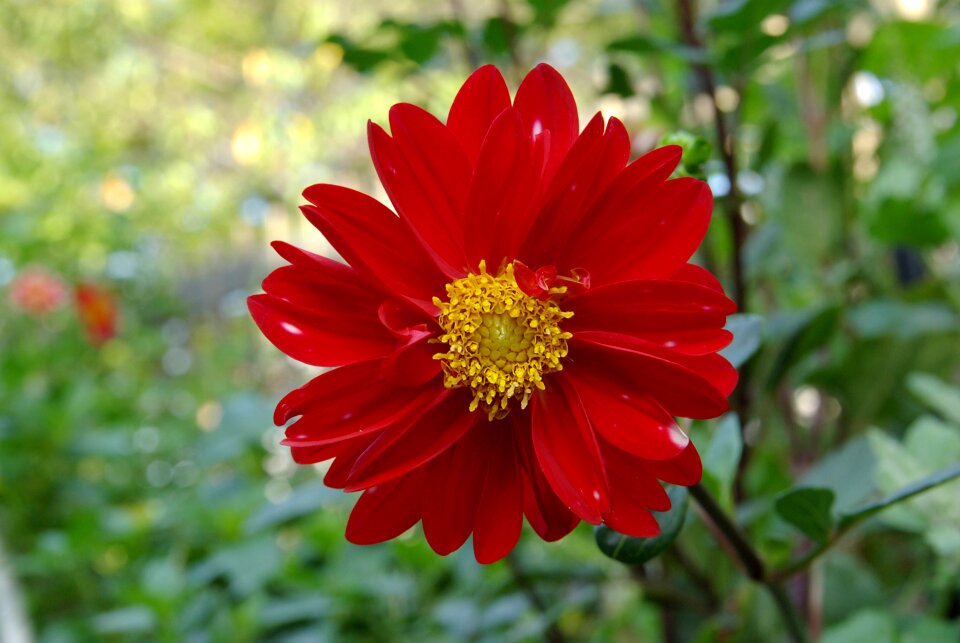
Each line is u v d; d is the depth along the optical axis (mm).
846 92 562
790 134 555
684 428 323
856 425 449
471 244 286
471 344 284
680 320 272
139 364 1388
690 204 277
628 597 464
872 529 405
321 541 615
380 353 282
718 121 413
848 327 500
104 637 606
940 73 514
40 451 795
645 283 270
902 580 466
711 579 437
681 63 496
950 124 560
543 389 286
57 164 1410
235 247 1655
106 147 1461
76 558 661
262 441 681
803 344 400
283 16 1437
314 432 275
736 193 410
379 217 283
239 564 564
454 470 290
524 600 480
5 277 1244
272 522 399
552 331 281
